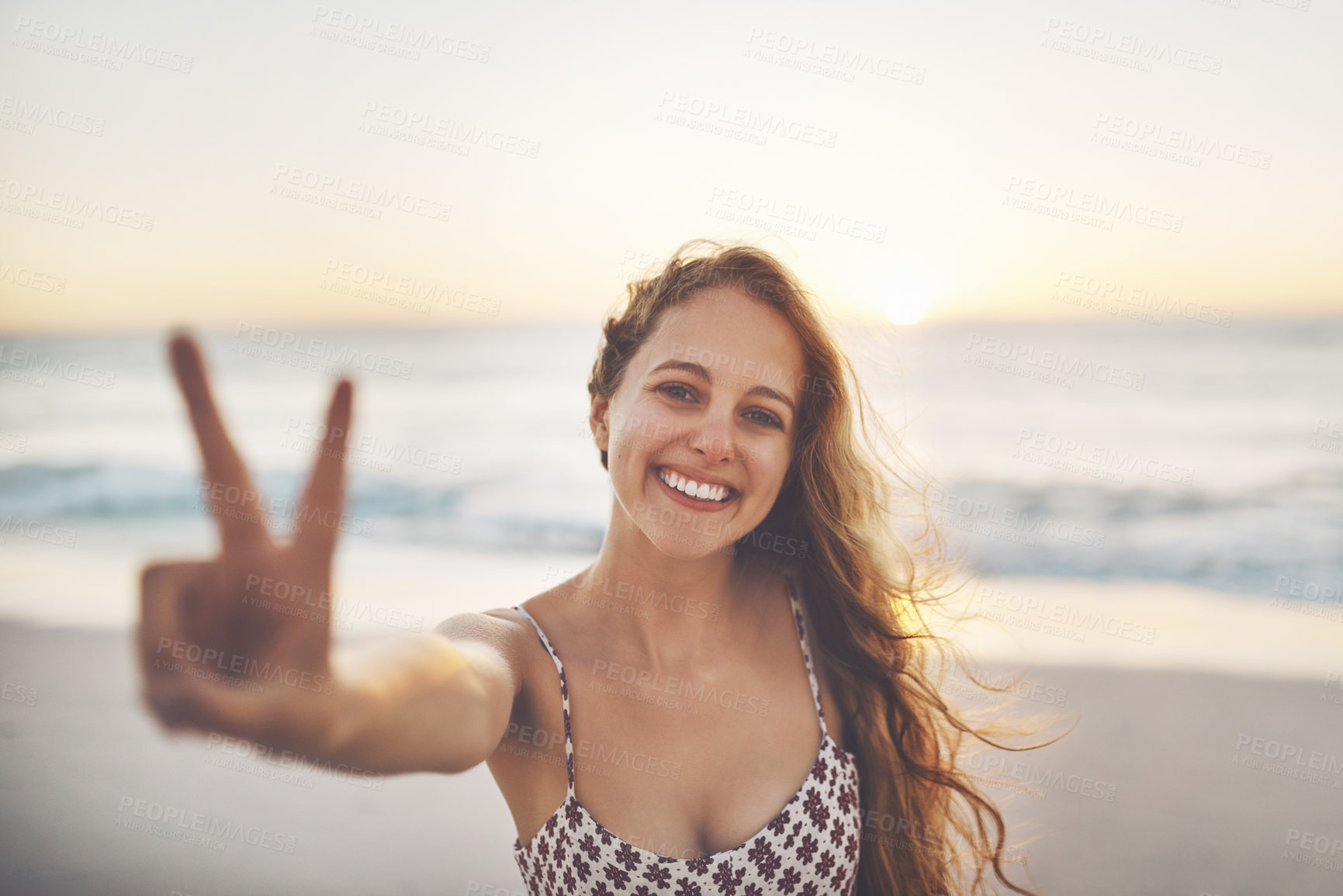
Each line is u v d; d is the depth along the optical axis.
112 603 7.66
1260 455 12.45
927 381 13.61
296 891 3.48
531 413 13.84
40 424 13.43
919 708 2.08
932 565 2.36
